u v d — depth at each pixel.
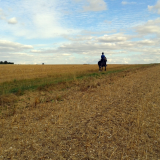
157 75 18.39
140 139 4.41
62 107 7.12
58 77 17.36
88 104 7.49
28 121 5.67
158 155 3.76
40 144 4.18
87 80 14.41
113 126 5.17
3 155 3.72
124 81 13.91
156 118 5.82
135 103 7.55
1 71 27.84
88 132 4.79
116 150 3.94
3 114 6.42
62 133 4.75
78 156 3.72
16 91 10.34
